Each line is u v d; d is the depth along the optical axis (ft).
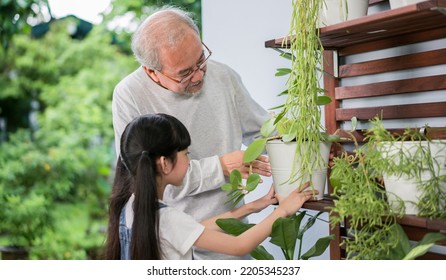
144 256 5.66
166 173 5.94
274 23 7.20
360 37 5.74
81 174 21.85
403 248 4.78
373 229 5.25
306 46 5.38
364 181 4.91
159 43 6.00
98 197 22.03
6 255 20.86
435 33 5.42
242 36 7.73
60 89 22.30
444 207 4.74
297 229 5.57
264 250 5.97
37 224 21.09
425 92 5.64
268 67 7.36
